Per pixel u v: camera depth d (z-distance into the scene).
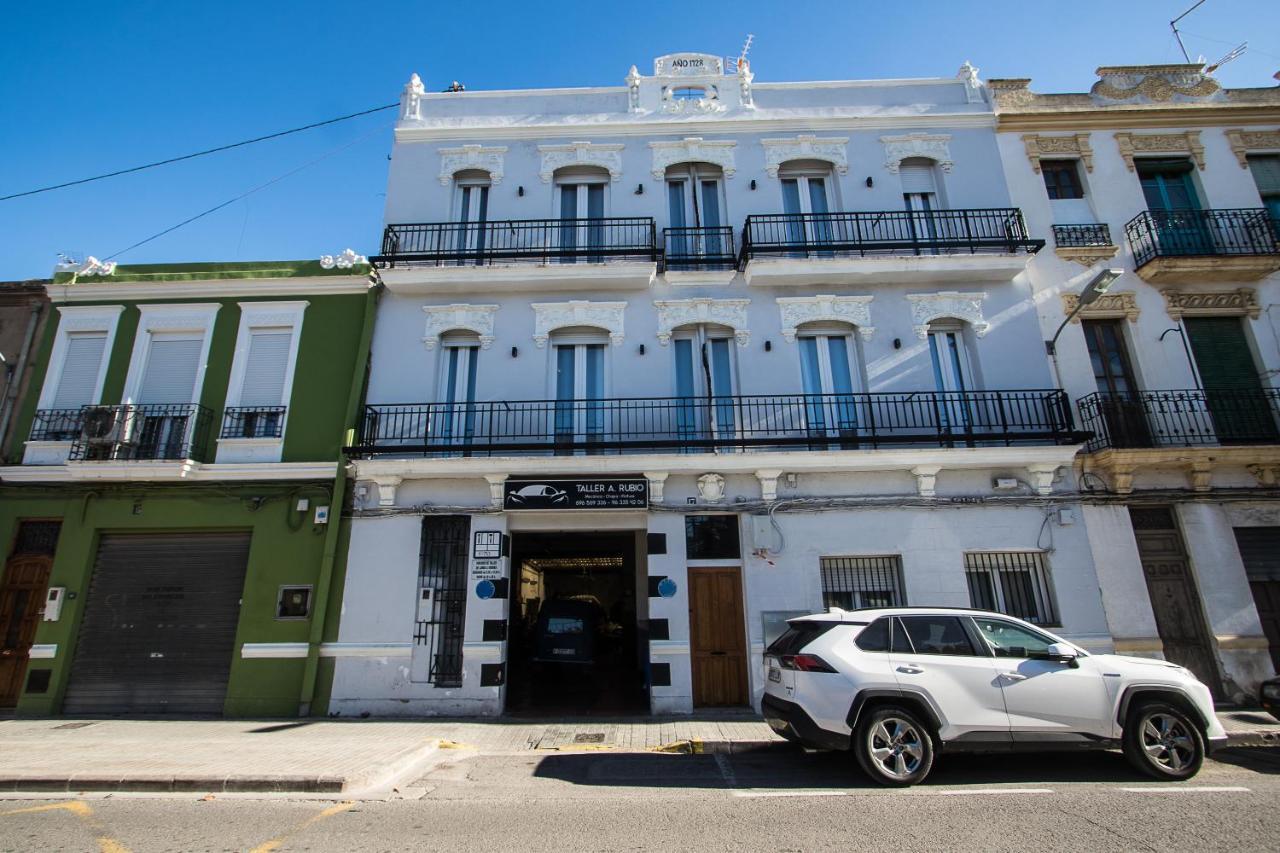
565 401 11.92
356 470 11.31
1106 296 12.38
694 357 12.45
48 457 11.67
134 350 12.26
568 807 5.70
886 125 13.64
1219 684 10.37
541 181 13.38
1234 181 13.12
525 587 16.95
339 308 12.51
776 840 4.77
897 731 6.32
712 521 11.27
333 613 10.87
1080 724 6.39
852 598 11.00
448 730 9.23
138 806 5.64
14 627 11.12
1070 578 10.83
